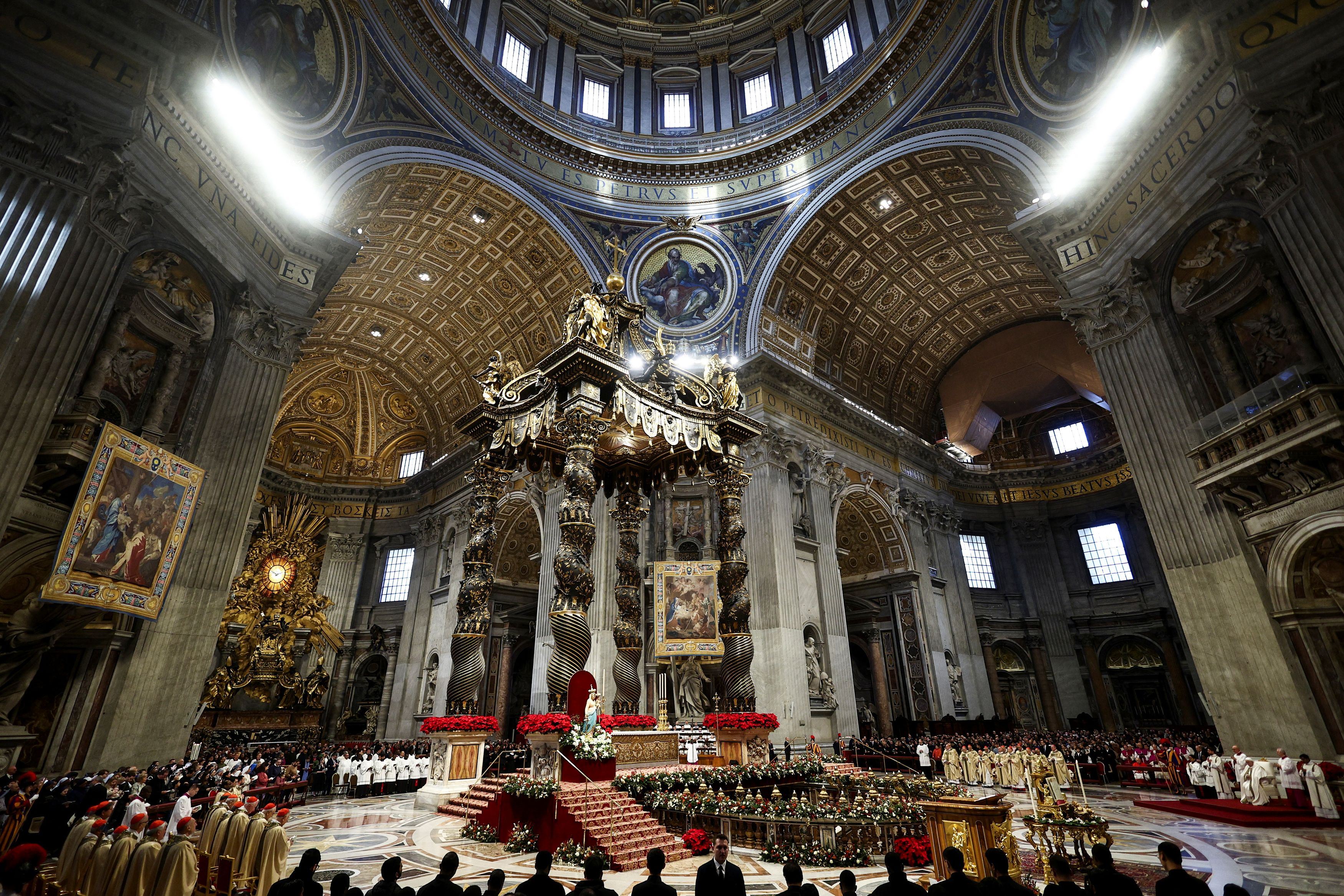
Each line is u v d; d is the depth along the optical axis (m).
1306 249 9.41
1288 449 9.24
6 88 8.71
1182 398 11.66
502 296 23.03
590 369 9.51
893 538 23.52
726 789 9.70
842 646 19.03
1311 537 9.47
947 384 28.12
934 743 18.16
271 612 25.36
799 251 21.45
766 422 19.73
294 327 13.24
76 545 8.42
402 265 21.72
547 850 7.92
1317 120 9.27
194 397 11.43
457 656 9.40
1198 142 10.95
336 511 28.97
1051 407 29.16
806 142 21.47
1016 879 6.00
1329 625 9.71
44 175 8.95
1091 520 27.75
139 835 5.86
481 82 19.14
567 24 23.25
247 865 6.07
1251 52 9.82
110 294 9.84
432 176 18.42
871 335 25.03
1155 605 25.44
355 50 15.81
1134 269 12.45
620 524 12.02
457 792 12.52
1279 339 10.38
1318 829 8.93
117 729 9.70
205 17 11.69
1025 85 15.41
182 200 10.90
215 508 11.43
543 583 20.30
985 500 29.20
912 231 21.53
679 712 16.91
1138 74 12.34
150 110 10.20
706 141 22.88
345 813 11.91
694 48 24.52
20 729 8.52
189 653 10.72
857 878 7.07
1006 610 27.56
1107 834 6.50
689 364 20.48
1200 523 11.21
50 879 5.65
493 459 10.70
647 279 22.14
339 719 25.81
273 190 12.93
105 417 10.19
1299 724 9.63
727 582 10.89
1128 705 25.42
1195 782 11.58
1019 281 23.08
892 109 19.22
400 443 30.55
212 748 20.50
